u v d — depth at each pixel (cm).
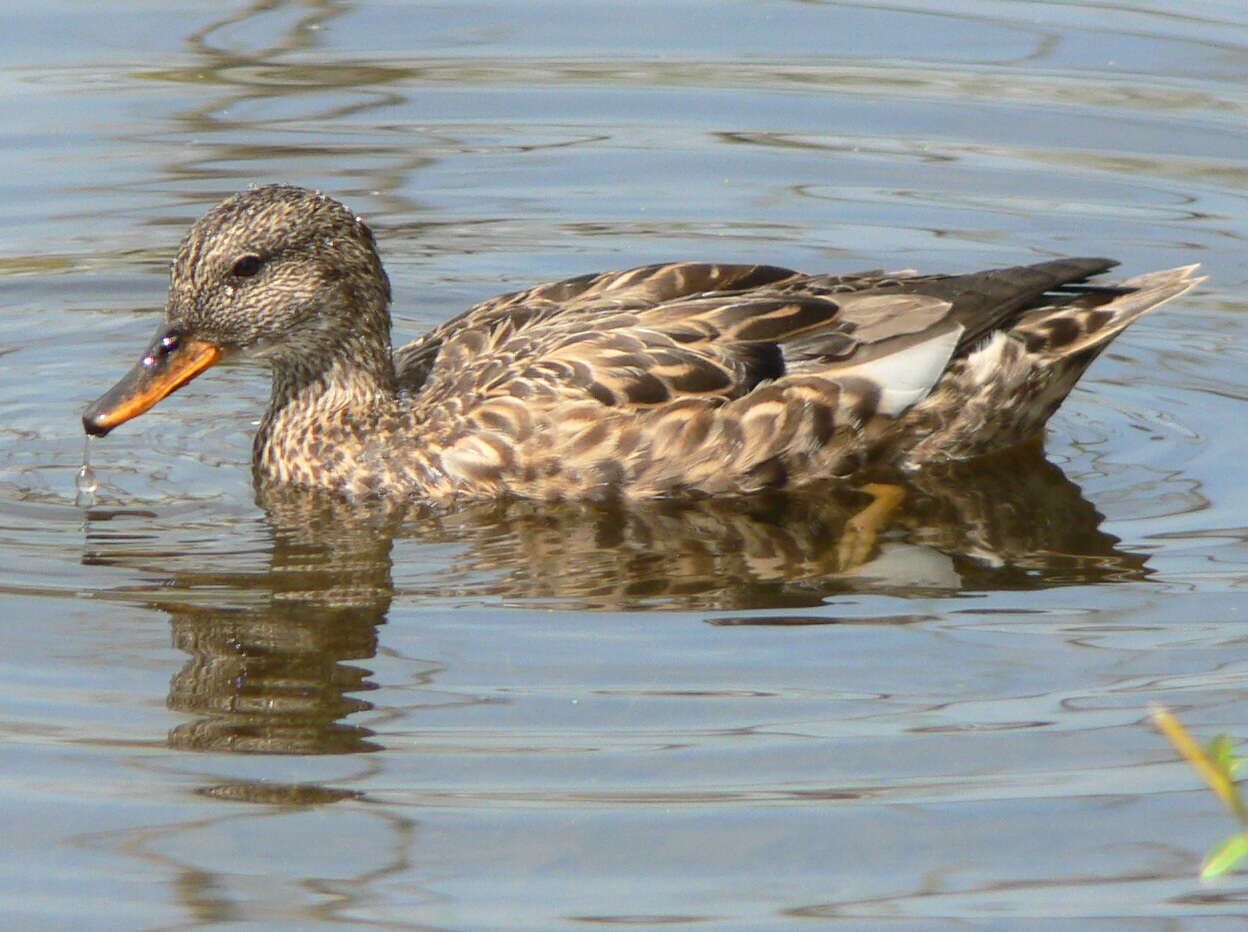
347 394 1381
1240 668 1073
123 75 2006
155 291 1689
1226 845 682
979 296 1371
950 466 1390
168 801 958
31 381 1541
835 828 932
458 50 2103
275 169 1841
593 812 945
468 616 1144
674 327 1358
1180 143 1872
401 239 1747
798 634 1120
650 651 1099
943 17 2183
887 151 1884
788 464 1348
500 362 1370
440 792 964
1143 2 2217
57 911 877
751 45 2120
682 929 861
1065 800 952
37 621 1127
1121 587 1181
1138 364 1566
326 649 1099
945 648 1102
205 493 1351
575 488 1336
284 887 893
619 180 1847
